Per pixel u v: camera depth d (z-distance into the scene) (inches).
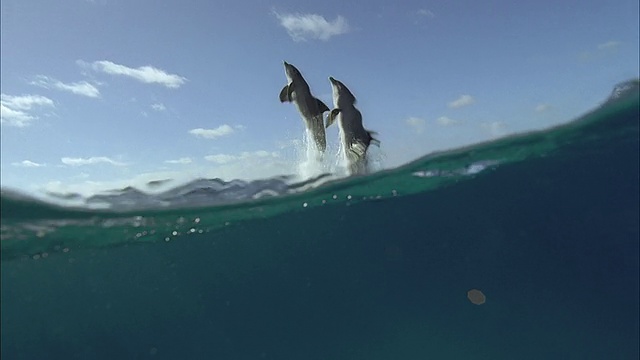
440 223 423.2
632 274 357.7
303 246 434.0
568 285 379.9
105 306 380.8
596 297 363.3
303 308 426.3
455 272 418.6
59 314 366.9
